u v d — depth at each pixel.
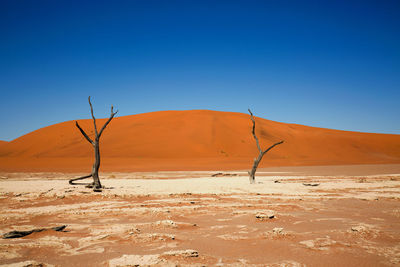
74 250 5.58
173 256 5.07
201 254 5.32
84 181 21.00
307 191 15.35
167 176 27.69
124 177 26.42
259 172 32.81
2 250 5.49
